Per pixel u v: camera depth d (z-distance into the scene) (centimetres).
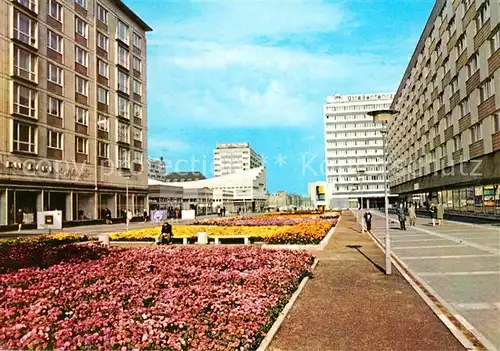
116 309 695
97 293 838
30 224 3716
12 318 649
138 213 5903
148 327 588
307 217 4456
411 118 6431
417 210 7050
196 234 2452
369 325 729
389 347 620
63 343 529
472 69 3375
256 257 1326
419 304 872
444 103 4269
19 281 988
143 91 6116
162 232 2333
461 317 771
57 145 4206
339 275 1218
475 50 3253
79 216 4566
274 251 1503
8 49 3597
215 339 579
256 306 729
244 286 921
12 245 1966
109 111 5200
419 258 1555
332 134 12962
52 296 815
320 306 860
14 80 3625
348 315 792
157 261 1300
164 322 612
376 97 12975
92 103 4825
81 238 2409
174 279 992
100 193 4925
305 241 1912
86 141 4706
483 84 3138
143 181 6012
